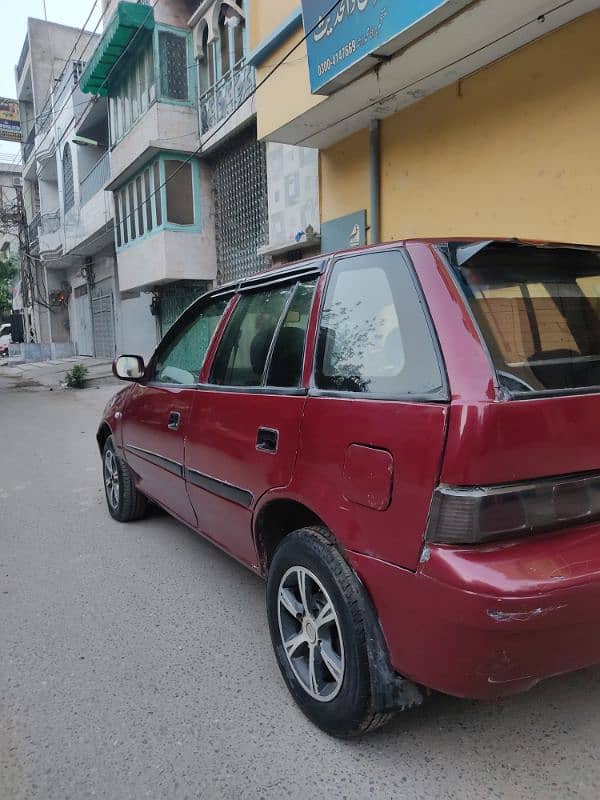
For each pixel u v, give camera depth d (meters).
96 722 2.51
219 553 4.38
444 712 2.50
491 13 5.27
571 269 2.43
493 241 2.25
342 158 8.69
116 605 3.58
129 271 16.89
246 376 3.08
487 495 1.76
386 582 1.99
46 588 3.83
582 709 2.51
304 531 2.41
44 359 29.33
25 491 6.30
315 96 7.28
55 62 27.81
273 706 2.59
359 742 2.34
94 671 2.88
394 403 2.04
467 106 6.54
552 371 2.05
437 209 7.10
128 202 16.69
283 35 7.72
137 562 4.22
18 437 9.68
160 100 14.05
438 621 1.82
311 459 2.37
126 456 4.66
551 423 1.86
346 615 2.14
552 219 5.76
